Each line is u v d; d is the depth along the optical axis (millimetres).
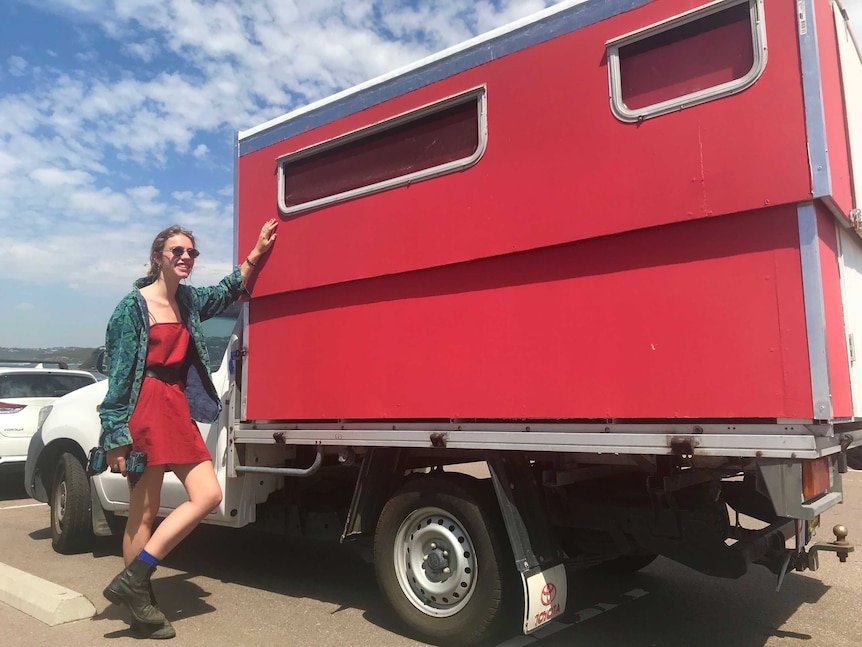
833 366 2557
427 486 3615
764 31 2639
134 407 3578
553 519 3514
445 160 3521
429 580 3621
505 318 3244
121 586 3539
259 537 6305
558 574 3367
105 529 5402
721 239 2707
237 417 4352
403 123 3701
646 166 2867
